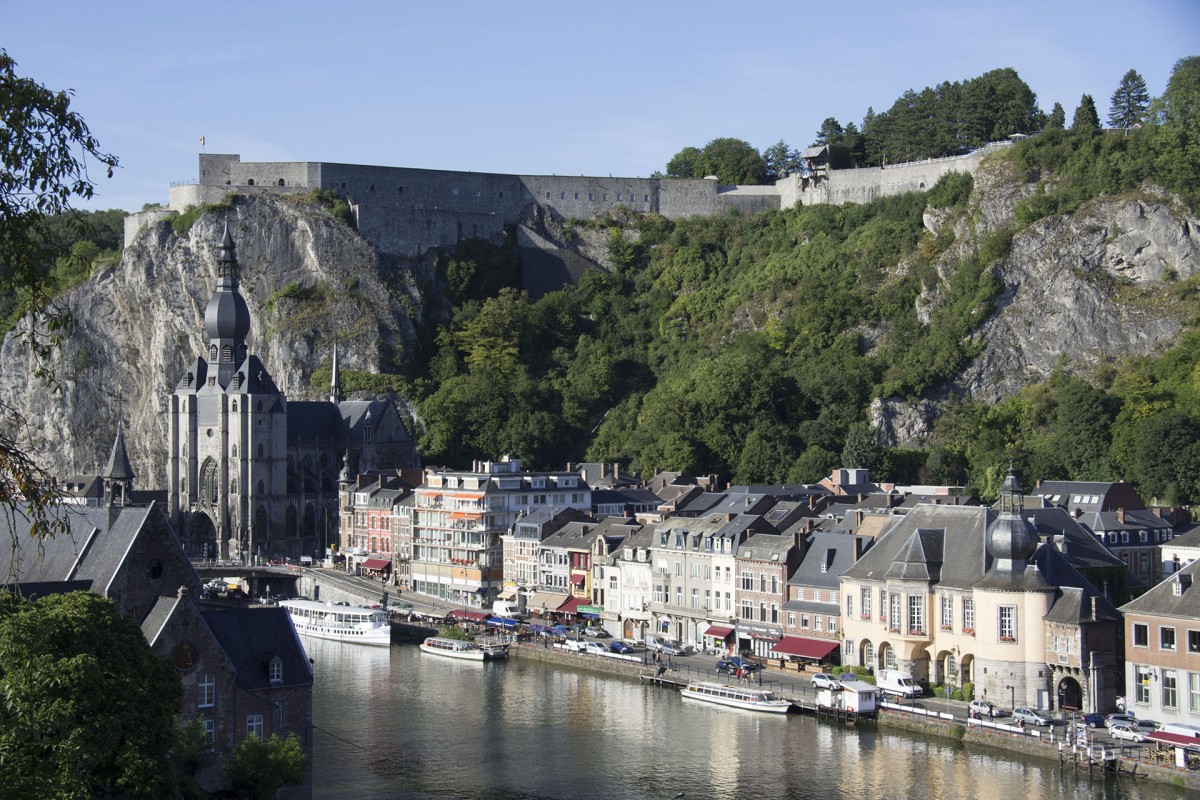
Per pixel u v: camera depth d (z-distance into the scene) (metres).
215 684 127.31
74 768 89.94
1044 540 176.12
